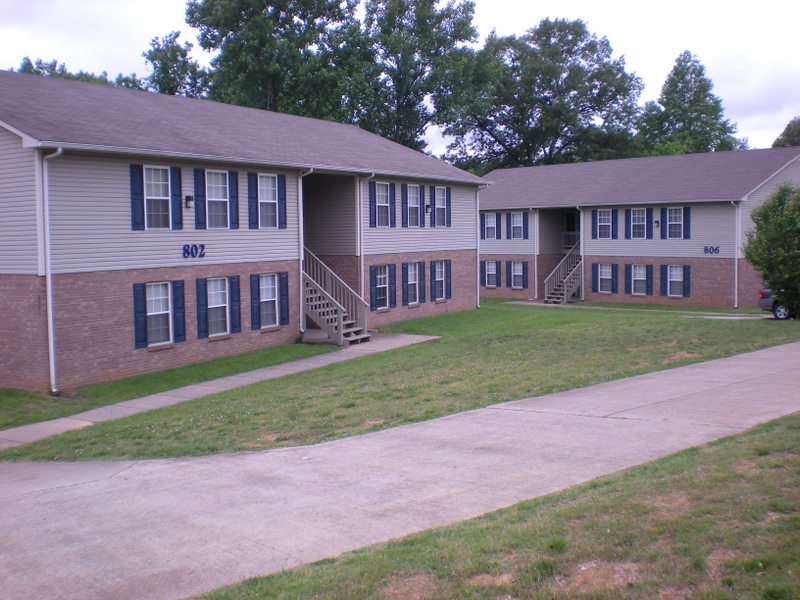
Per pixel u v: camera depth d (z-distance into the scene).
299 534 7.42
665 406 11.74
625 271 39.50
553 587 5.41
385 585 5.77
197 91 53.00
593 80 65.62
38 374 17.55
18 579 6.80
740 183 35.81
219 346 21.73
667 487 7.31
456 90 50.53
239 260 22.23
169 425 13.58
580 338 20.73
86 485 10.07
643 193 38.66
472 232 32.81
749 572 5.27
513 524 6.85
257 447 11.46
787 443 8.45
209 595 6.01
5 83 20.77
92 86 23.78
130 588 6.43
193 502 8.83
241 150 22.06
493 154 69.31
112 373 18.83
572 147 67.19
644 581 5.33
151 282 19.70
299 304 24.47
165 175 19.92
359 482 9.04
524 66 64.62
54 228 17.33
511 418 11.80
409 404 13.52
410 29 50.62
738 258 35.19
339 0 48.94
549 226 43.44
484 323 27.62
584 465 8.92
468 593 5.46
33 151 16.97
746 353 17.03
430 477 8.98
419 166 29.53
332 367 19.44
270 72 44.78
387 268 27.92
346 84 45.66
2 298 17.88
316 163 23.92
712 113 71.94
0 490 10.27
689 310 35.06
